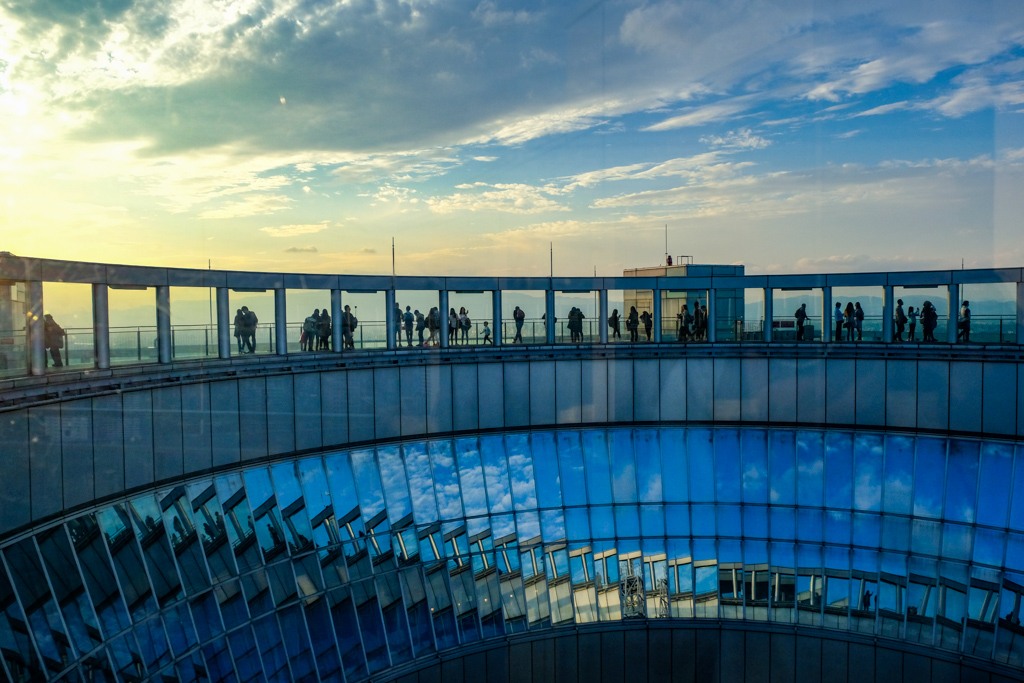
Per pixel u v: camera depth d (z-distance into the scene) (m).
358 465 21.97
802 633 25.25
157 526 16.45
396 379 22.88
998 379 23.03
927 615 23.69
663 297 26.53
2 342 13.73
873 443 24.94
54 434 14.08
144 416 16.45
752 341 26.23
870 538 24.83
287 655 18.80
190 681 16.11
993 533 22.86
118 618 15.02
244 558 18.50
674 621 25.70
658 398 26.58
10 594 12.86
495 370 24.78
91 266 15.55
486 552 24.14
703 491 26.62
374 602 21.39
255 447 19.39
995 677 22.38
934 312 23.98
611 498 26.14
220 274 18.69
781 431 26.08
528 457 25.33
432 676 22.09
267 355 19.64
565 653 24.64
